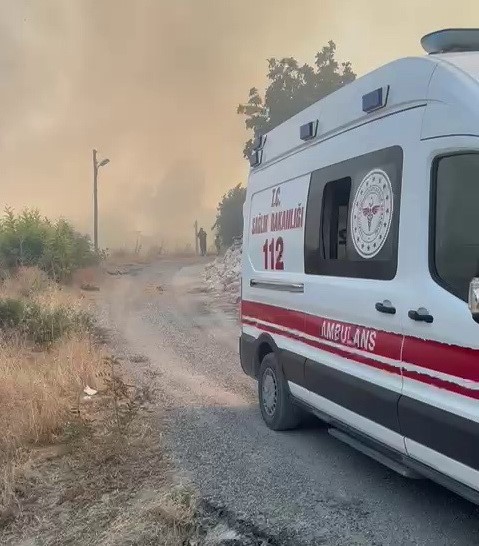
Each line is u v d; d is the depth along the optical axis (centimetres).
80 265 2358
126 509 471
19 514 478
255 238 717
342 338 500
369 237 468
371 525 439
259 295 692
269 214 674
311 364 556
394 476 529
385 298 437
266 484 511
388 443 448
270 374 667
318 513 458
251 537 423
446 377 376
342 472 538
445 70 401
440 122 396
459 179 381
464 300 368
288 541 418
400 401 420
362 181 484
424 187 407
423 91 417
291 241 610
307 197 578
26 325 1130
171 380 893
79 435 594
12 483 512
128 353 1095
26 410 655
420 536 423
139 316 1534
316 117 573
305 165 591
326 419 550
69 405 680
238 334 1298
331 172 536
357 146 496
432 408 388
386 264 443
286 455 580
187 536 427
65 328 1159
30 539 445
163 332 1320
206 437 632
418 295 403
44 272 2044
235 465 554
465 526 437
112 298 1870
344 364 498
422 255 404
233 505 471
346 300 491
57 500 496
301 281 579
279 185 651
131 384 854
